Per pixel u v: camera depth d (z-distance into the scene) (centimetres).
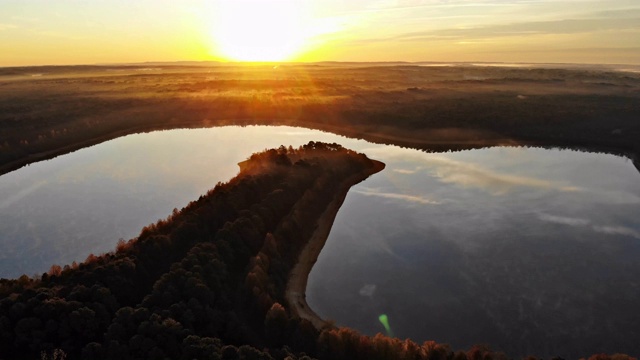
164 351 4128
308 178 8181
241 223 6147
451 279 6047
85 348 4044
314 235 7000
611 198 8369
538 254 6538
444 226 7388
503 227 7319
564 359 4688
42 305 4350
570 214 7725
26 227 7594
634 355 4741
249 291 5147
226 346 4112
